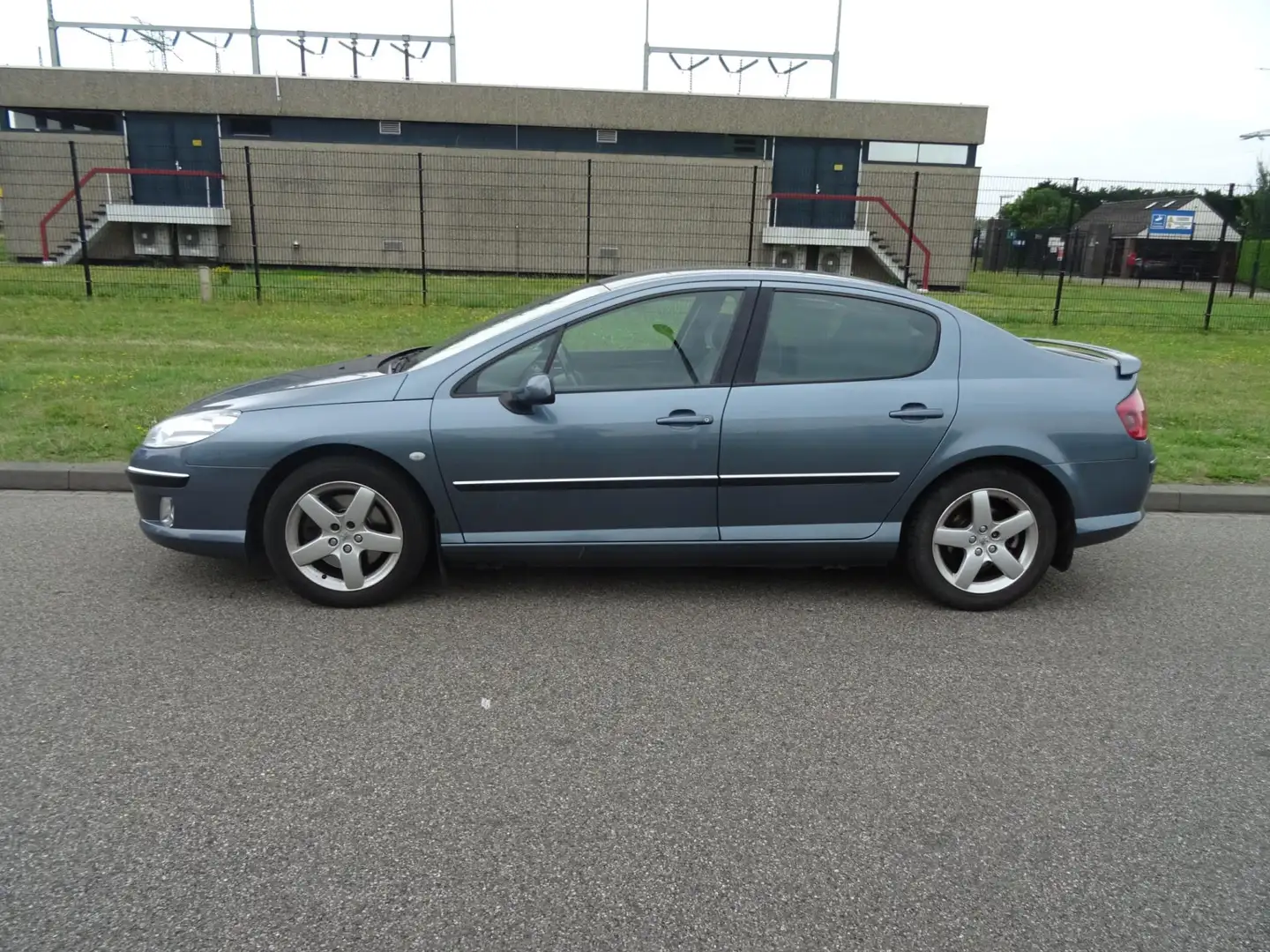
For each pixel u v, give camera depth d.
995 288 22.47
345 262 26.80
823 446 4.51
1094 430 4.64
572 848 2.80
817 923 2.52
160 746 3.31
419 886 2.62
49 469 6.64
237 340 12.23
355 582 4.54
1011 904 2.61
